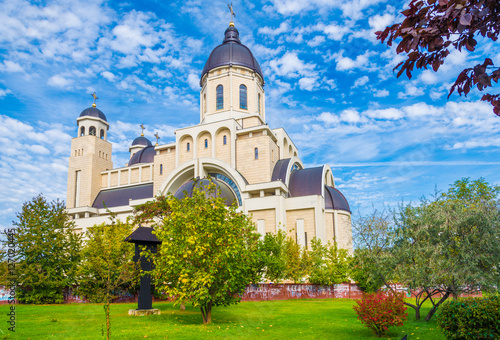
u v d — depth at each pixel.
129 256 26.75
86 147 69.81
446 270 16.66
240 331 15.80
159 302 30.25
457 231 17.30
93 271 26.48
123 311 23.39
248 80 61.47
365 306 15.22
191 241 17.09
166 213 36.22
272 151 54.25
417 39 5.72
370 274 19.86
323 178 53.16
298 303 29.98
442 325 12.59
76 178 69.50
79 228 59.62
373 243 19.67
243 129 53.91
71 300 31.44
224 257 17.47
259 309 24.86
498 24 5.73
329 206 53.97
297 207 48.56
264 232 47.12
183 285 17.81
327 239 52.84
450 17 5.54
